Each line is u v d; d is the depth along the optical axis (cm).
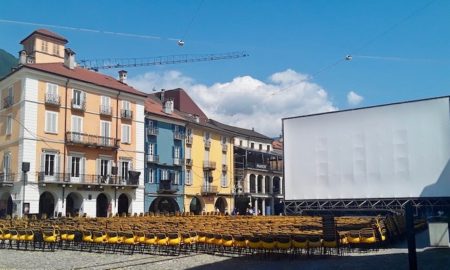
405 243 2406
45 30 5038
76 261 1711
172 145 5609
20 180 4084
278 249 1722
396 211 3012
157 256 1848
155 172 5334
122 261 1692
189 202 5759
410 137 2970
